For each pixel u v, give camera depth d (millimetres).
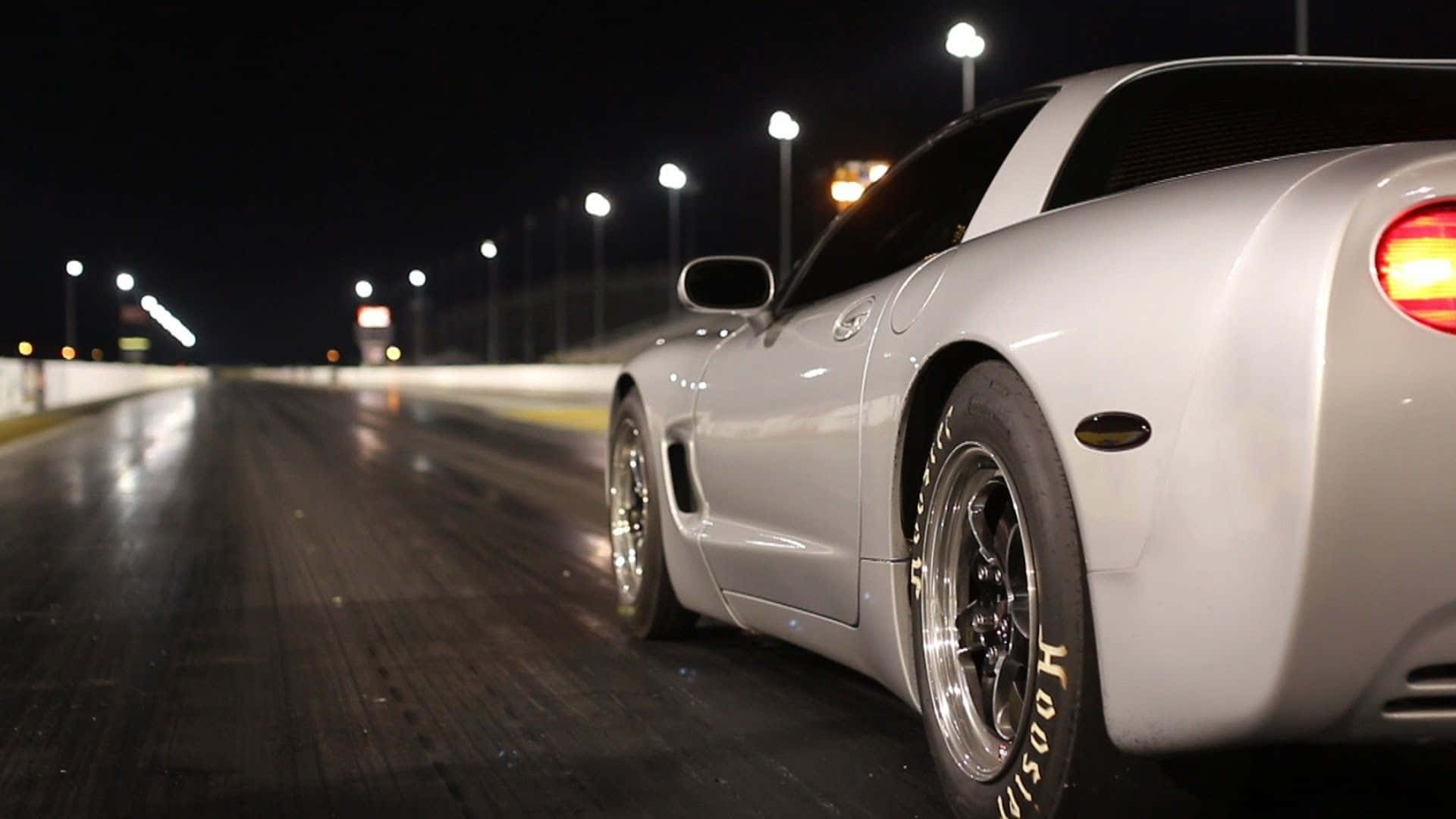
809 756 3816
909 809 3346
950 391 3172
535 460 16859
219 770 3828
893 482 3221
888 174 4039
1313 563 2162
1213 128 3227
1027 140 3330
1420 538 2172
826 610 3709
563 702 4492
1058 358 2570
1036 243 2871
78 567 7965
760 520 4141
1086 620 2518
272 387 74688
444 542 8891
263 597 6816
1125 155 3160
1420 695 2248
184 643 5660
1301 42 17672
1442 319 2193
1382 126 3307
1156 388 2369
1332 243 2213
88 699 4711
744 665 5012
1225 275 2328
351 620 6137
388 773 3766
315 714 4445
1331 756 3393
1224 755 2533
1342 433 2160
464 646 5484
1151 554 2352
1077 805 2564
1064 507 2574
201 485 13492
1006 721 2895
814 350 3754
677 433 4914
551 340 82500
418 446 19938
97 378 41562
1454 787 3207
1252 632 2217
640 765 3768
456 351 102688
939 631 3086
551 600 6590
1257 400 2232
